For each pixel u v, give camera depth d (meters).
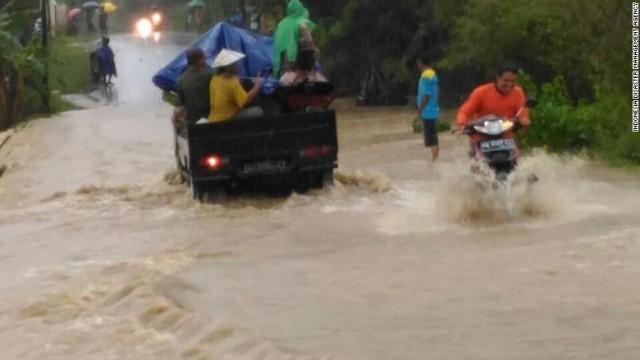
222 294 12.20
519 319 10.46
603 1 22.50
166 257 14.34
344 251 14.27
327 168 19.25
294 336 10.31
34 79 41.56
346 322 10.74
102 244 15.84
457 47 36.91
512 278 12.09
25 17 39.84
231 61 19.09
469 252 13.61
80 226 17.45
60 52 61.62
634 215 15.34
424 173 21.92
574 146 22.67
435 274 12.54
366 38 45.09
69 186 22.33
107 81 51.25
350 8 43.88
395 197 18.72
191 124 18.73
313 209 17.88
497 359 9.30
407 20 44.38
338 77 46.50
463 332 10.16
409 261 13.33
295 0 20.86
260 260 14.02
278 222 16.86
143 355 10.09
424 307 11.12
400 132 32.59
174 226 17.02
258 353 9.83
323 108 19.69
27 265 14.59
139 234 16.47
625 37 22.36
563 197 16.53
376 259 13.60
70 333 10.94
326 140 19.20
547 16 27.72
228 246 15.11
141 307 11.70
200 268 13.70
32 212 19.11
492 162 15.59
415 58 43.47
